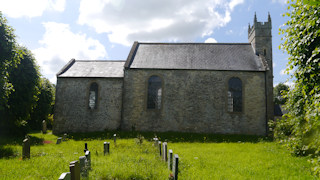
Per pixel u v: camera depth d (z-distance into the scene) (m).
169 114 20.62
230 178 6.77
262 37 23.81
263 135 19.83
